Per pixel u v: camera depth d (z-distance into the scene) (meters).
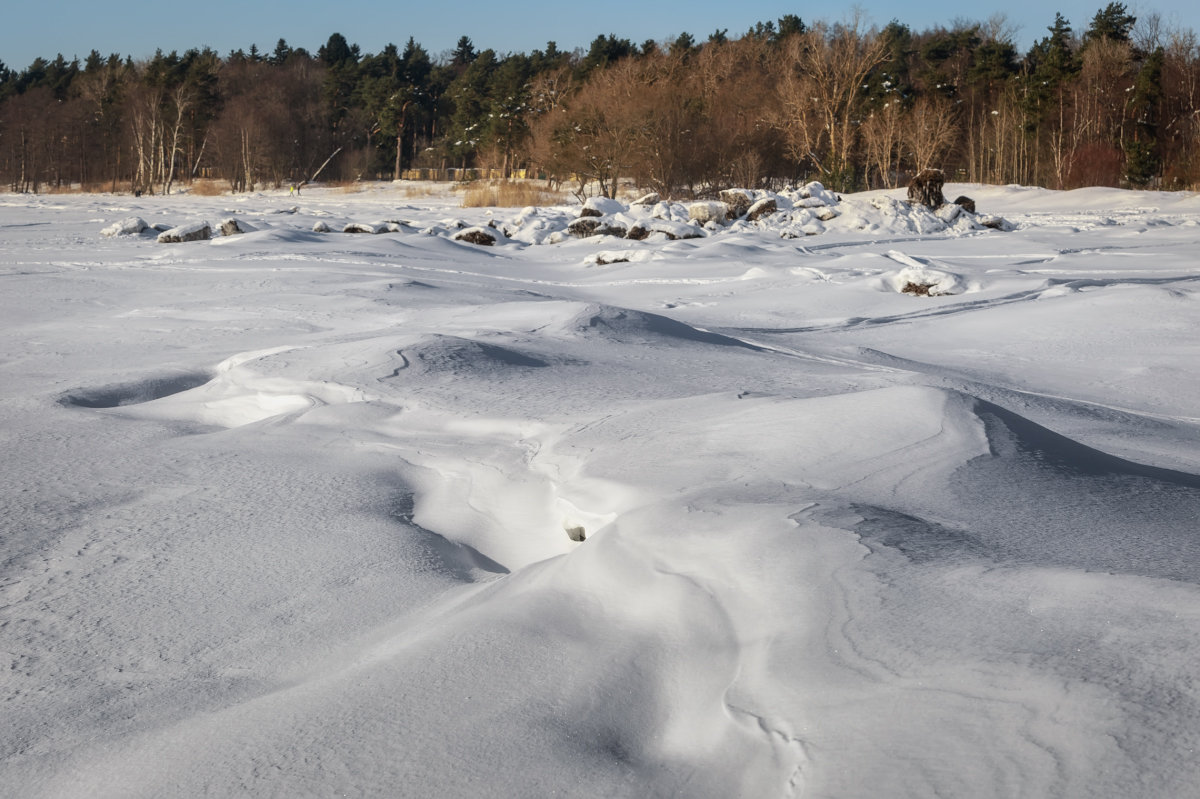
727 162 56.69
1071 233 25.55
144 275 16.67
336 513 4.50
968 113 72.00
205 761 2.31
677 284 16.52
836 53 54.66
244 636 3.31
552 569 3.24
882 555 2.79
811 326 12.21
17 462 5.42
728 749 2.13
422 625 3.13
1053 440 4.34
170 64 100.56
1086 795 1.72
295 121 87.50
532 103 76.06
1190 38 62.41
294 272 16.86
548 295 14.80
